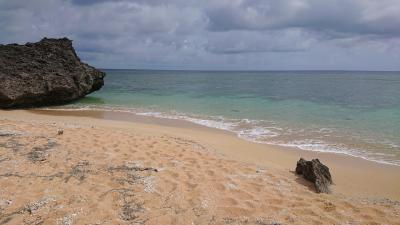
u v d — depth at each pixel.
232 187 7.80
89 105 25.03
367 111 22.17
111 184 7.73
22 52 25.83
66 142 10.90
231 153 11.39
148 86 48.88
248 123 17.84
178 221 6.18
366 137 14.48
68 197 6.92
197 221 6.22
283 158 11.17
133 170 8.62
